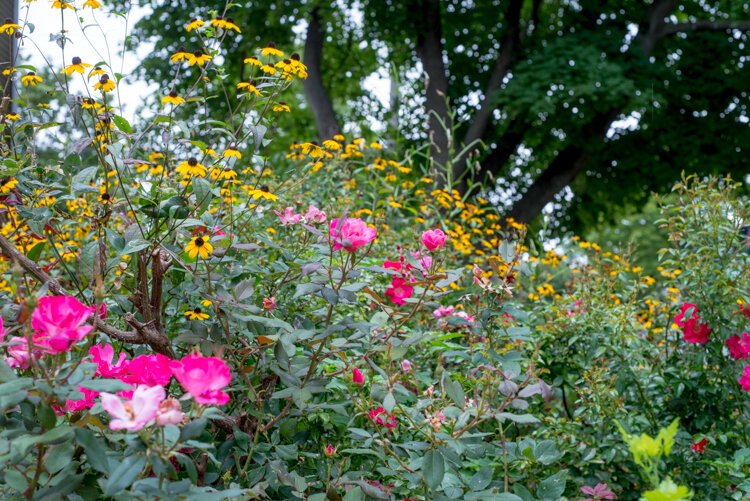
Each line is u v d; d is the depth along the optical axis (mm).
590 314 3389
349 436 2260
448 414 1921
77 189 2025
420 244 2457
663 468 2955
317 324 2264
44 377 1396
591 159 11633
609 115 11141
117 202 2127
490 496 1927
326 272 2014
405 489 2189
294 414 2088
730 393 3322
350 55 14031
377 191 5211
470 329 2289
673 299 3709
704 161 11492
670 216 3559
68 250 2465
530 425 3002
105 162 2100
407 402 2568
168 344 2055
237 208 2459
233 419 2076
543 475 2818
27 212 2109
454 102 11961
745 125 11477
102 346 2041
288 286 2689
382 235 4168
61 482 1456
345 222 1936
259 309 2045
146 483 1389
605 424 3115
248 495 1739
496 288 2289
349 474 2070
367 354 2074
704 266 3312
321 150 2822
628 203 13281
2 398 1332
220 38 2477
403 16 10992
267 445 2062
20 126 2281
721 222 3352
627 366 3244
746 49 11453
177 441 1367
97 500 1615
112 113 2191
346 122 13406
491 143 11867
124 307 2188
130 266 2404
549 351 3361
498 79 11172
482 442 2121
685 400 3336
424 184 7742
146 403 1326
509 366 2111
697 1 12703
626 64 10422
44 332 1436
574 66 10023
